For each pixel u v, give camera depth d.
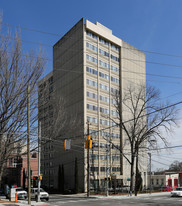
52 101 23.05
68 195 45.16
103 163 57.91
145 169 68.75
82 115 56.81
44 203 25.92
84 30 60.34
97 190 49.25
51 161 67.19
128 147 63.81
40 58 20.61
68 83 63.34
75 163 51.66
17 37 19.70
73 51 63.00
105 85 63.00
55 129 22.70
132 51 72.00
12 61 19.34
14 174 70.06
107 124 61.12
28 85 19.83
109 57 65.50
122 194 42.56
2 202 26.12
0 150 19.88
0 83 18.61
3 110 18.91
